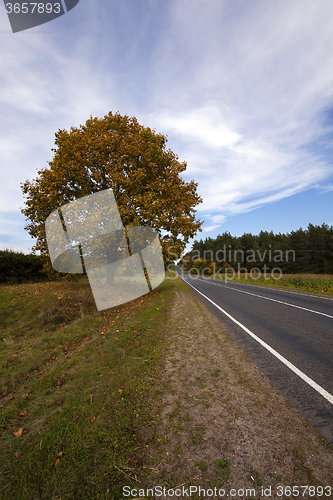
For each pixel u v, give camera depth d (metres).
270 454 2.14
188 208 14.92
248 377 3.60
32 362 4.70
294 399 2.96
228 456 2.16
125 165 12.81
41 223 12.98
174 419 2.72
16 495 1.93
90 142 11.87
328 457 2.07
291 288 17.75
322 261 54.41
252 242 74.44
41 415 2.98
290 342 5.02
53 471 2.12
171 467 2.09
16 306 8.59
